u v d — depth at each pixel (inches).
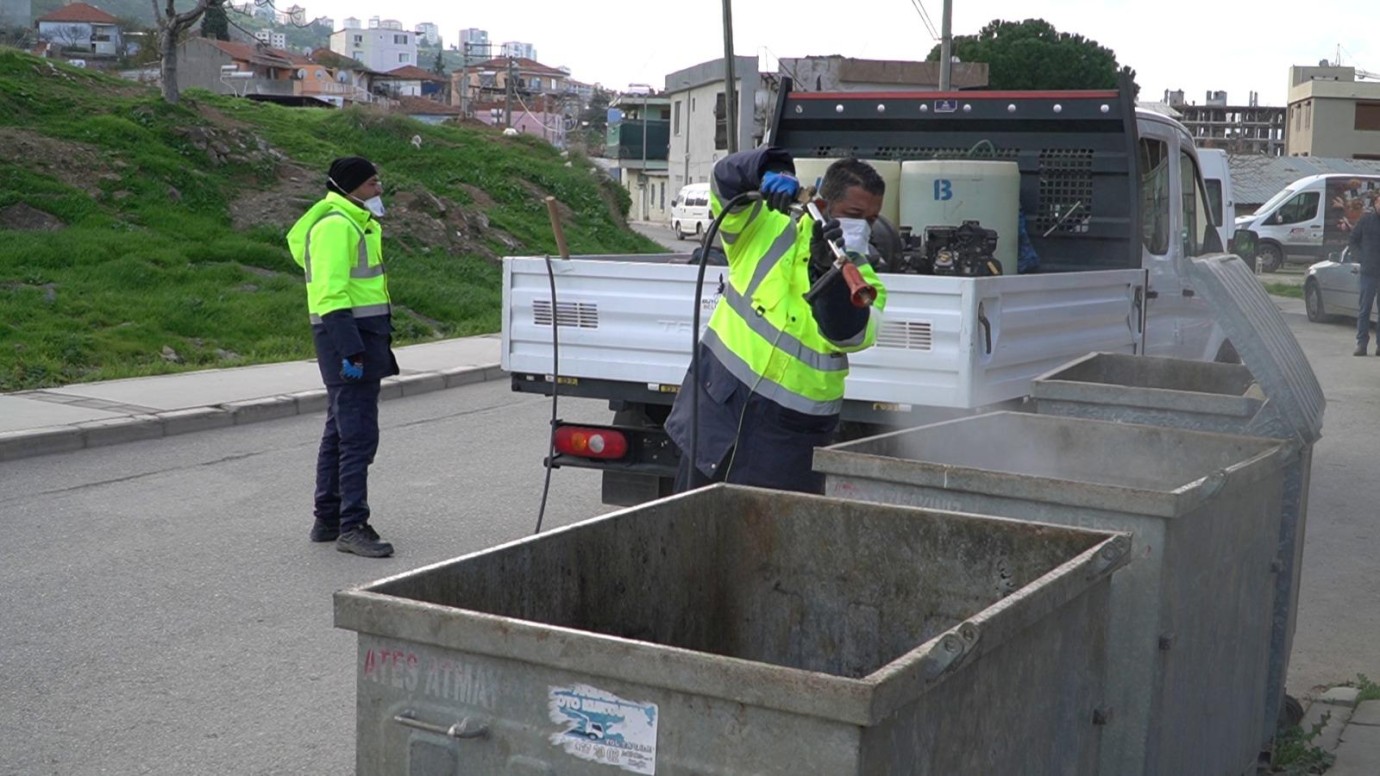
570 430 280.4
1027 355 260.8
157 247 721.0
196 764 191.5
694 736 90.4
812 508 137.3
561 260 277.4
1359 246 721.0
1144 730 139.6
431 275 834.8
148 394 485.1
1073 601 114.5
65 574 281.4
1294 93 3299.7
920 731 91.9
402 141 1188.5
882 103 347.6
